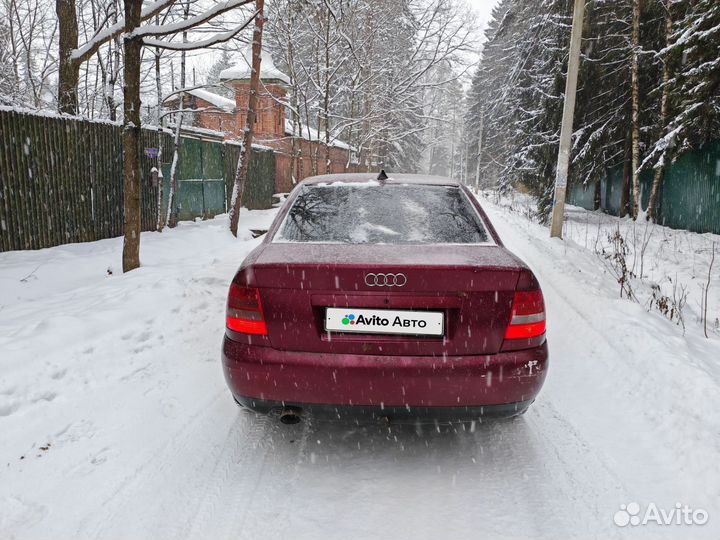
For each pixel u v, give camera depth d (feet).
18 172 25.32
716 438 9.23
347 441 9.51
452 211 10.21
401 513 7.45
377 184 11.03
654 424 10.18
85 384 11.41
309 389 7.84
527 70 66.28
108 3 45.11
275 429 9.81
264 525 7.09
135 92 21.63
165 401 10.76
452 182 11.49
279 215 10.28
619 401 11.31
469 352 7.82
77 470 8.18
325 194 10.72
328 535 6.95
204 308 17.26
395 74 70.38
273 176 65.62
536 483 8.23
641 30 52.39
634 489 8.08
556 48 56.08
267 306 7.98
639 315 17.49
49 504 7.34
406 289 7.72
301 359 7.85
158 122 38.29
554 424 10.23
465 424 10.23
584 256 31.50
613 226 51.01
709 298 23.45
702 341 16.06
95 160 30.09
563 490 8.05
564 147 38.24
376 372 7.70
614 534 7.04
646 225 50.85
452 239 9.44
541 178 58.85
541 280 23.86
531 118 63.62
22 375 11.28
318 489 7.97
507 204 88.12
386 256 8.31
